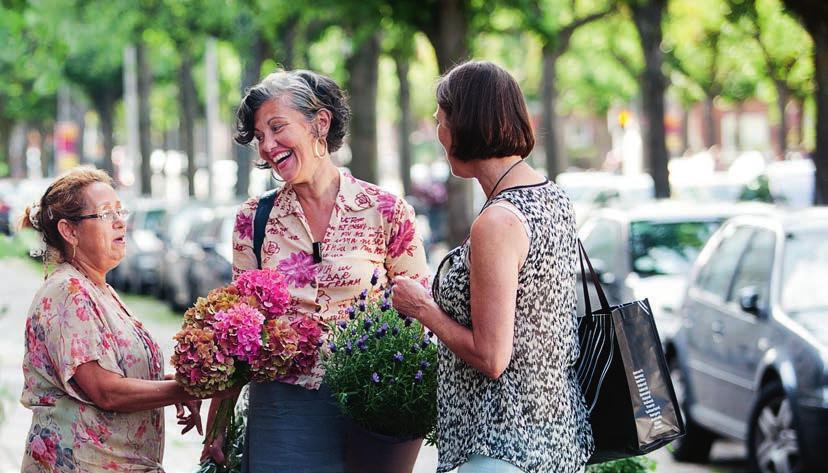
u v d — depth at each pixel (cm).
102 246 508
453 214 2278
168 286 2569
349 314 514
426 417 504
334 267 543
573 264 462
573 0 3488
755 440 1005
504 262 433
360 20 2116
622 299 1383
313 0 2316
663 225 1449
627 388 465
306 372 514
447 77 462
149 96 4925
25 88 5622
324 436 525
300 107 534
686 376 1154
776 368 973
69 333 490
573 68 5166
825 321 980
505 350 432
